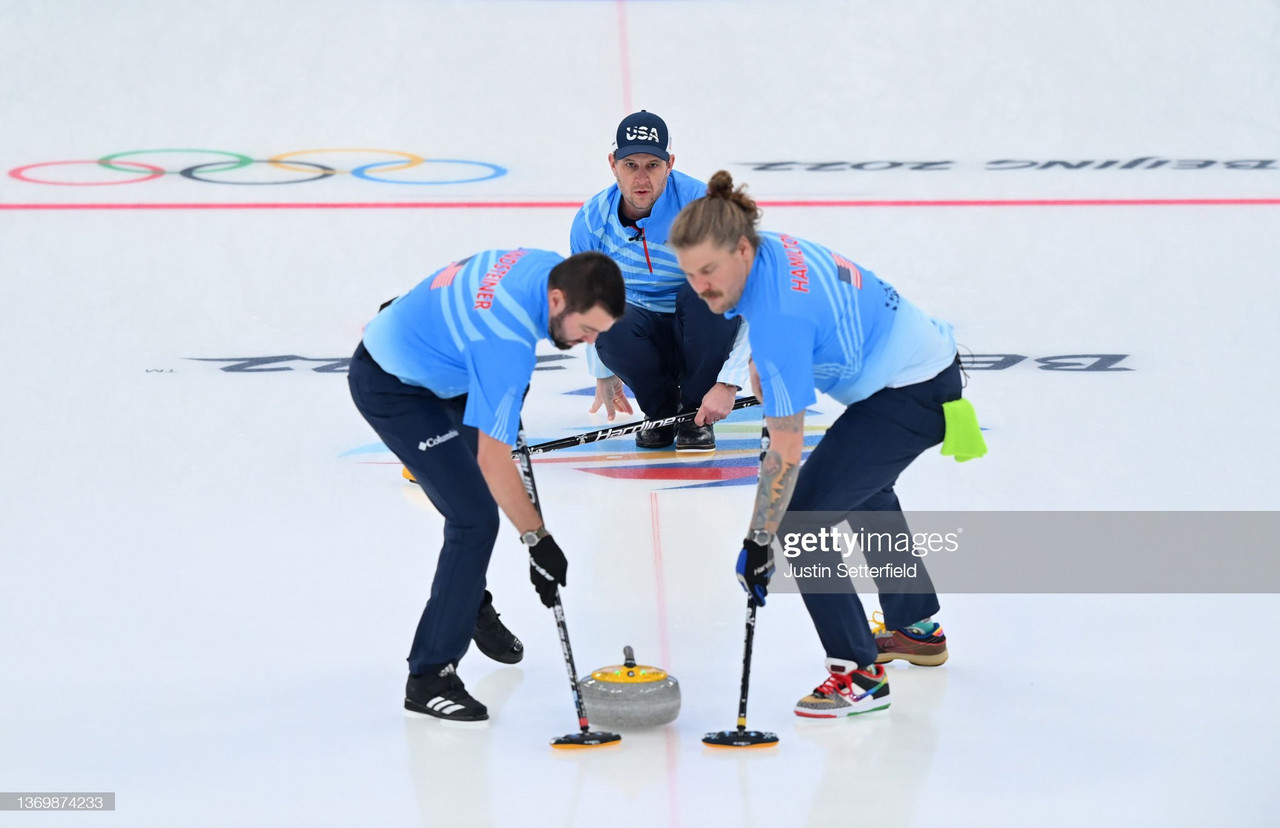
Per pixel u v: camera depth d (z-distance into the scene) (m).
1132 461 22.62
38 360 27.00
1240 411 25.02
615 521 20.06
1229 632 16.14
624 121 21.00
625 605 17.00
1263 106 47.19
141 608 16.86
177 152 42.72
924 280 33.03
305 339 29.06
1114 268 33.66
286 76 48.53
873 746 13.18
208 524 19.88
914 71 49.91
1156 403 25.44
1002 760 12.84
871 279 13.52
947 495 21.17
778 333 12.53
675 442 24.06
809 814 11.70
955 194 39.59
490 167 41.91
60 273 32.06
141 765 12.80
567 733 13.52
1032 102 47.75
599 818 11.67
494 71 49.47
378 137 44.62
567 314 12.40
